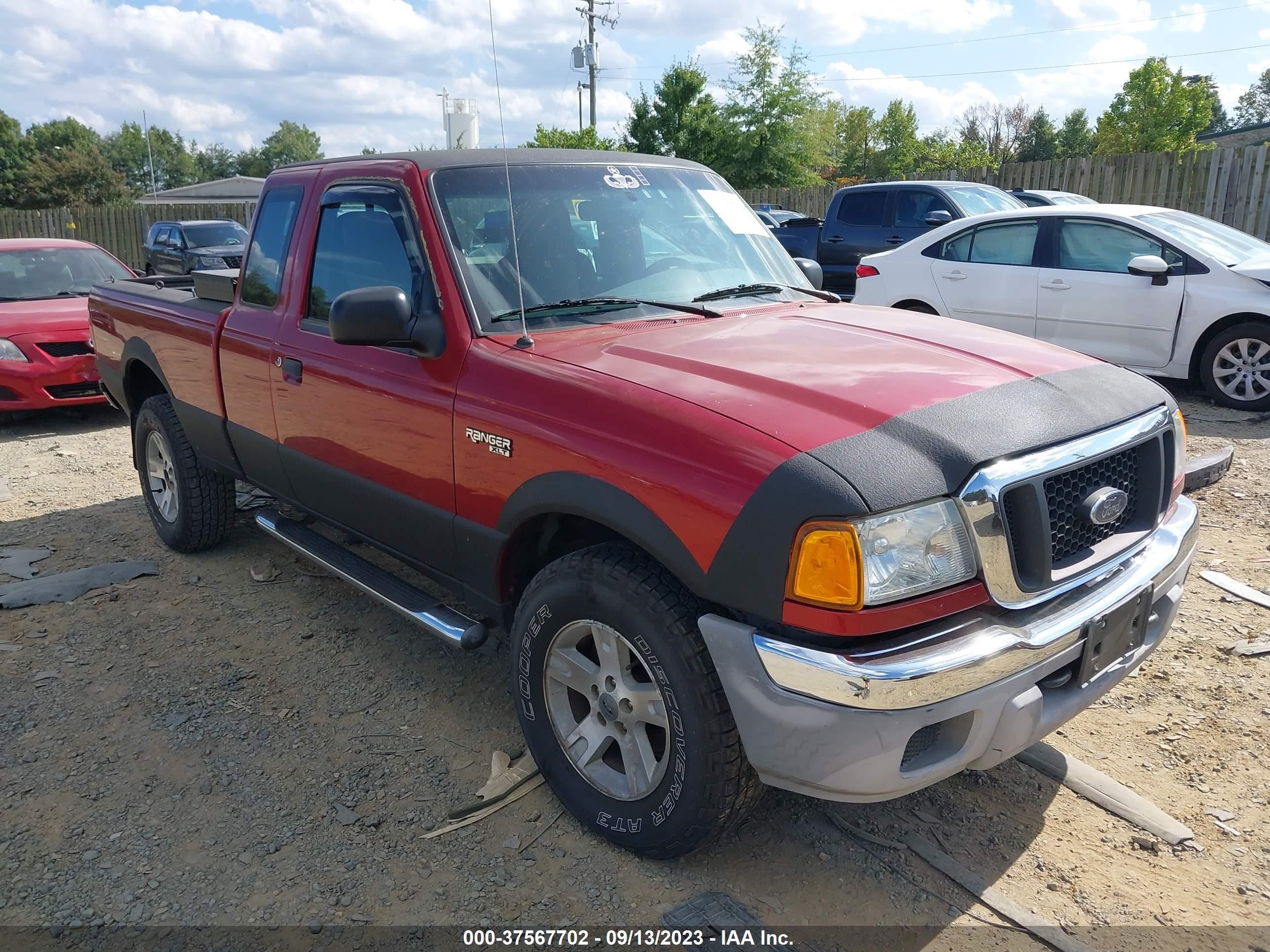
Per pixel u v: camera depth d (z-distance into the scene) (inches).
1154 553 108.3
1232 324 293.7
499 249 128.0
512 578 120.2
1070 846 111.0
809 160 1567.4
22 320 323.6
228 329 166.6
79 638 165.8
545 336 121.7
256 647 162.1
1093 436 99.7
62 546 211.2
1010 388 103.1
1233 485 230.4
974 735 91.0
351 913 102.0
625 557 102.9
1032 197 503.5
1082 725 135.3
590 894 104.1
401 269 130.2
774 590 87.3
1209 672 147.6
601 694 108.7
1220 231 323.9
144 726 138.4
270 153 5255.9
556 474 105.3
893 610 85.9
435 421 121.1
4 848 112.7
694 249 146.9
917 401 97.3
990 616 92.2
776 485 87.2
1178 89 2171.5
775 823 115.2
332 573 148.7
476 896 104.2
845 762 87.0
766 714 89.1
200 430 181.0
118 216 941.8
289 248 155.1
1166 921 99.3
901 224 462.3
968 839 112.3
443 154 137.9
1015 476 91.0
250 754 131.3
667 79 1528.1
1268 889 103.7
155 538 216.2
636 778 106.7
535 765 126.6
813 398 97.7
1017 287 330.6
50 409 360.8
